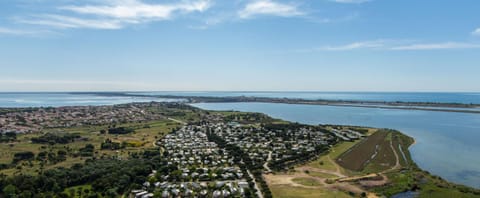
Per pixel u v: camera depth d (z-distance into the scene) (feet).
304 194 371.35
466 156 569.64
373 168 485.97
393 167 487.20
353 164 512.22
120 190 383.86
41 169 466.70
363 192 375.66
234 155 564.30
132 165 463.83
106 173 426.51
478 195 361.10
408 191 378.12
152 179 414.00
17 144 643.04
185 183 409.69
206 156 559.38
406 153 585.63
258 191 382.83
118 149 623.77
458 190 376.89
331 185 403.34
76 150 598.75
